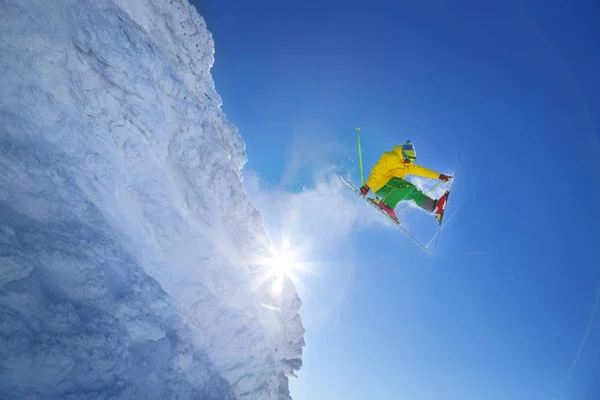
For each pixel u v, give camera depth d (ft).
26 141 9.98
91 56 11.76
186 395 11.18
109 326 9.69
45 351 7.98
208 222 14.74
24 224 9.15
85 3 12.28
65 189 10.29
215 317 13.64
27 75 10.32
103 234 10.87
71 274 9.49
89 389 8.68
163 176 13.62
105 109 11.98
